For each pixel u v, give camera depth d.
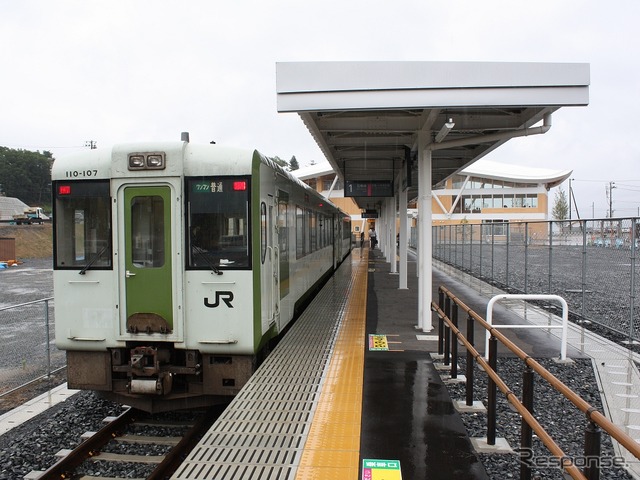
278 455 4.23
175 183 6.03
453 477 4.01
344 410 5.22
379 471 4.08
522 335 9.67
